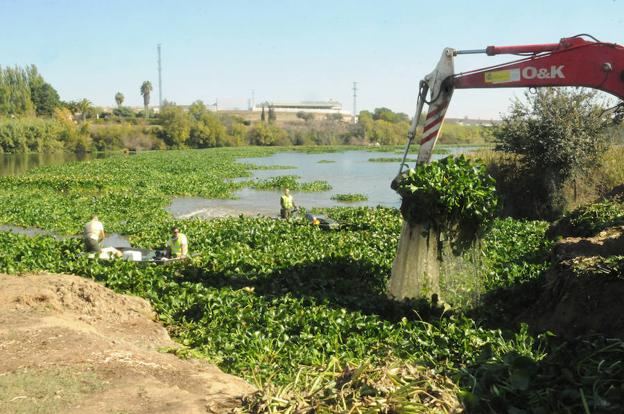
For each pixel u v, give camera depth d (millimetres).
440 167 11570
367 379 5469
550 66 11742
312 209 30719
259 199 37219
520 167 28094
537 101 26500
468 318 10695
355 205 34688
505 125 27344
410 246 11633
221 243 18750
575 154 25953
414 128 12219
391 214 26938
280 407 5465
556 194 26828
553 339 8180
